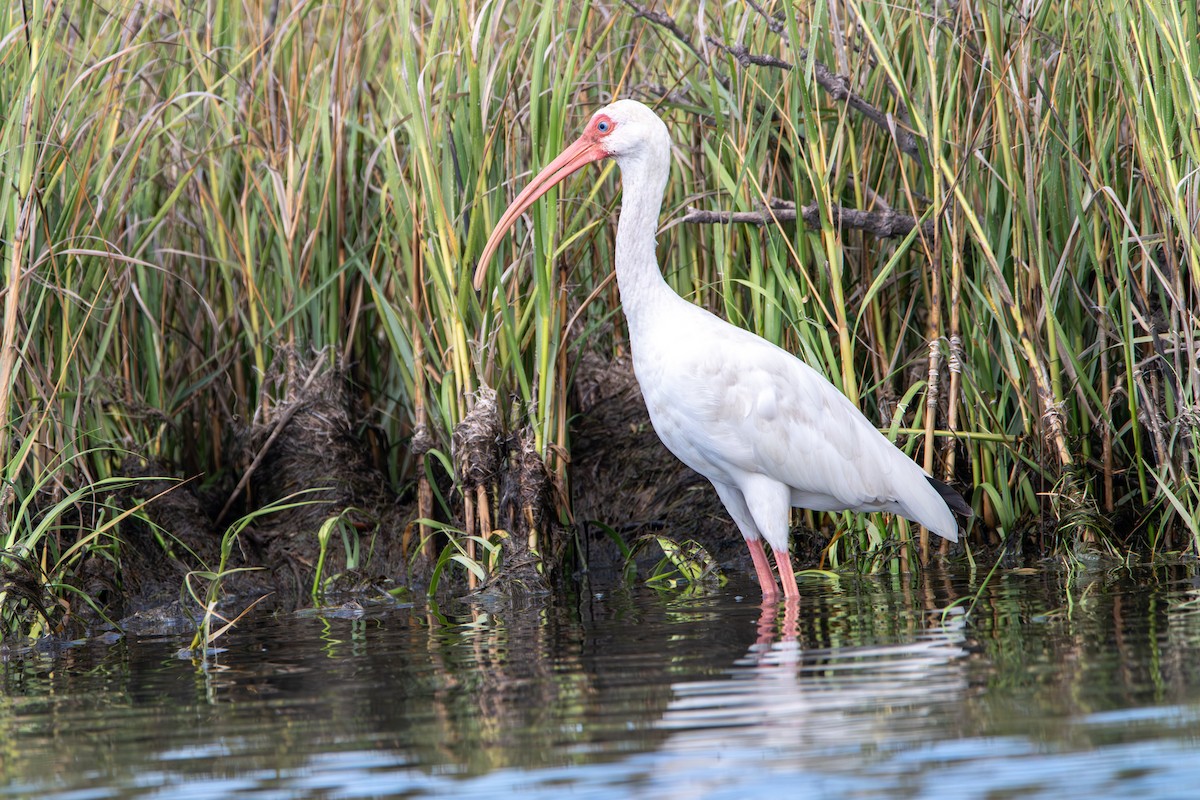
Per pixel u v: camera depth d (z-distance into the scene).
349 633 10.13
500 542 12.30
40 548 11.77
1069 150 11.87
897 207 13.27
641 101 13.57
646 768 5.79
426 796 5.57
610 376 14.88
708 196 13.41
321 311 14.03
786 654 8.12
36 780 6.12
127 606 12.34
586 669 8.01
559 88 11.93
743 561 13.57
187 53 14.17
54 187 12.23
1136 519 12.40
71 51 12.84
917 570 12.08
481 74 12.33
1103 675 7.02
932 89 11.72
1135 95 11.36
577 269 14.03
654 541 14.00
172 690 8.14
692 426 11.19
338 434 14.09
